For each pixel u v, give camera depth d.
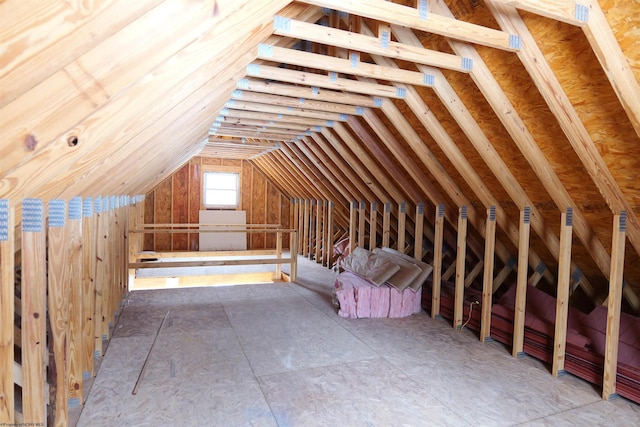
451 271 4.89
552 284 4.16
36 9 0.76
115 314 3.87
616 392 2.58
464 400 2.46
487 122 2.87
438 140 3.26
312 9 2.57
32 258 1.37
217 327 3.74
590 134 2.29
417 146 3.60
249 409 2.27
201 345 3.27
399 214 4.93
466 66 2.42
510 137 2.84
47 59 0.82
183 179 9.13
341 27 2.91
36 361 1.40
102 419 2.12
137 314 4.11
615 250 2.53
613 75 1.84
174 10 0.96
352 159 4.98
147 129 1.81
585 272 3.62
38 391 1.40
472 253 4.96
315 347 3.30
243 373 2.75
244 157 8.55
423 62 2.32
